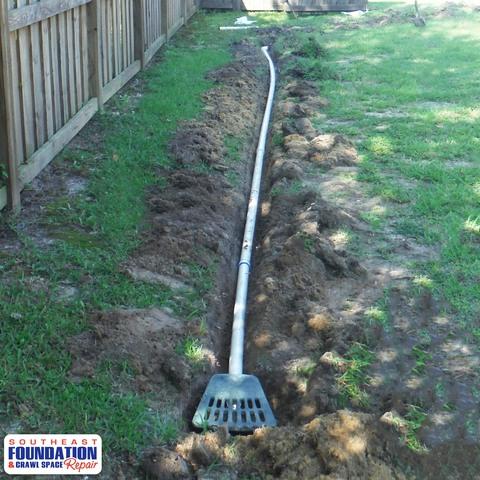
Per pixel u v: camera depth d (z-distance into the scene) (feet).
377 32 57.36
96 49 29.19
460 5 70.28
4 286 16.53
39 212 20.74
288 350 15.53
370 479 11.60
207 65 41.88
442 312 16.75
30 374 13.64
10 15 19.88
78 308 15.88
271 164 27.22
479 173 25.32
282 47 50.96
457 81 39.88
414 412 13.33
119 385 13.78
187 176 23.79
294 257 18.45
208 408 14.02
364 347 15.23
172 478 11.79
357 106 34.83
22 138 21.63
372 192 23.89
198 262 18.89
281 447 12.16
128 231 20.01
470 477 12.22
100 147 26.14
